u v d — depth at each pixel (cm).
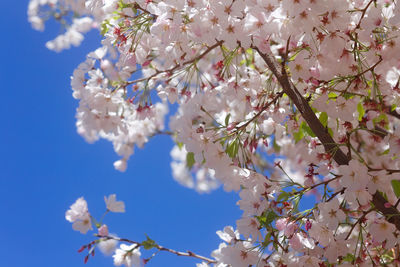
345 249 106
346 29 106
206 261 124
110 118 122
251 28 105
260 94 115
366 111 111
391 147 106
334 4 103
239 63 117
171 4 105
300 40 108
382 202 107
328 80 109
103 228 127
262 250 110
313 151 112
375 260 111
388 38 108
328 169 109
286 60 111
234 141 113
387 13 109
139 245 127
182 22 107
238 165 113
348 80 110
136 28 112
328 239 106
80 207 127
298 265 108
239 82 116
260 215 108
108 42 113
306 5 102
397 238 105
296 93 110
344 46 106
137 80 119
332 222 105
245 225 109
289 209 109
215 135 112
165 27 106
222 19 104
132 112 125
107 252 131
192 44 112
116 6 117
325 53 106
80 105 122
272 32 104
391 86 114
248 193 110
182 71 116
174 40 106
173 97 118
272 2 104
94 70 121
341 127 116
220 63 114
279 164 112
